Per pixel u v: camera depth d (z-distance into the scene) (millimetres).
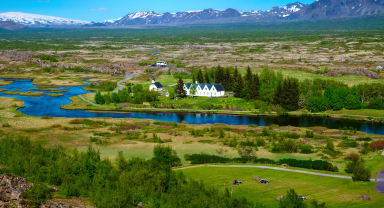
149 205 61125
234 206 61594
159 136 125438
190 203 60906
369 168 86875
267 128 137375
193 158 98938
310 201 67562
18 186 61844
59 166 73688
